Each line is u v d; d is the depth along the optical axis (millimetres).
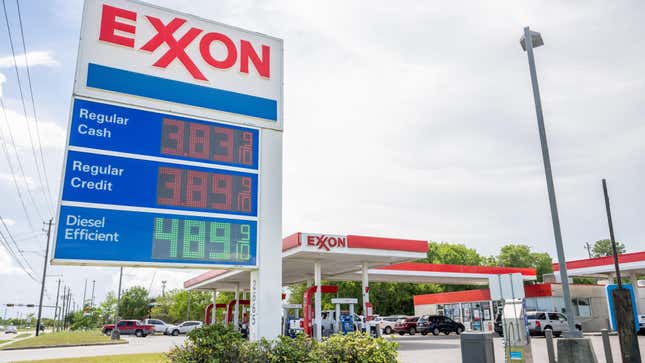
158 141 9742
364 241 22750
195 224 9570
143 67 10102
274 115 11438
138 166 9359
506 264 79625
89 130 9133
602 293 38250
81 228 8500
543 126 12883
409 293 58906
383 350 9461
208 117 10508
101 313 85188
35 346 26922
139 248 8883
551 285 34656
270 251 10328
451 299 42844
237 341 9086
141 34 10297
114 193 8953
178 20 10852
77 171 8773
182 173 9766
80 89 9312
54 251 8180
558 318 31625
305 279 38094
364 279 25203
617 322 9898
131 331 45094
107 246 8617
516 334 11797
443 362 15875
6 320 159375
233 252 9859
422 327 35875
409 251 23938
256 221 10320
